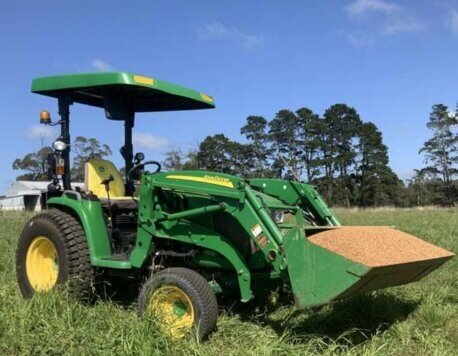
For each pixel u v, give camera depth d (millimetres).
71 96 6461
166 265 5566
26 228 6168
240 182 4926
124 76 5680
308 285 4398
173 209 5469
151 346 4371
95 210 5859
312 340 4680
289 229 4977
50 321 4938
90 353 4371
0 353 4547
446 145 73438
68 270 5680
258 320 5371
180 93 6344
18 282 6227
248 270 5000
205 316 4738
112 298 6203
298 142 65812
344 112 69750
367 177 70062
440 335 5121
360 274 4117
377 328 5172
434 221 18281
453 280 7215
